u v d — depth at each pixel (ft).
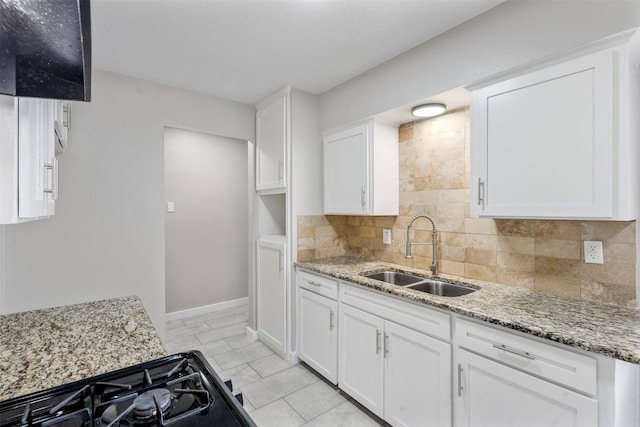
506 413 4.25
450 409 4.94
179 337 10.22
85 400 2.66
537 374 3.94
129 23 5.54
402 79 6.64
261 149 9.61
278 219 10.45
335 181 8.45
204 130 8.96
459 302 4.93
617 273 4.63
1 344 3.61
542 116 4.56
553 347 3.80
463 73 5.53
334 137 8.46
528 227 5.63
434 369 5.14
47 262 6.76
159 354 3.43
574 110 4.26
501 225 6.04
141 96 7.89
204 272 12.46
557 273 5.27
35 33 1.94
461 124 6.73
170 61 6.99
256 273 10.06
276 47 6.40
